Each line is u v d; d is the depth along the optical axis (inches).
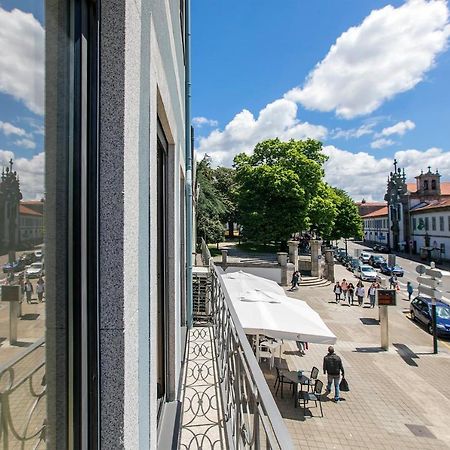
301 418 397.7
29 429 33.3
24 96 32.9
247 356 70.3
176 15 161.2
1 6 29.7
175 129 152.1
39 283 34.9
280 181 1332.4
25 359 32.7
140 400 58.0
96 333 45.1
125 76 47.5
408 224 2468.0
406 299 1094.4
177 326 145.3
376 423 392.2
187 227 266.1
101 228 46.3
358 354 615.5
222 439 112.8
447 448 351.3
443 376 525.3
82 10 44.1
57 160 38.5
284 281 1149.1
